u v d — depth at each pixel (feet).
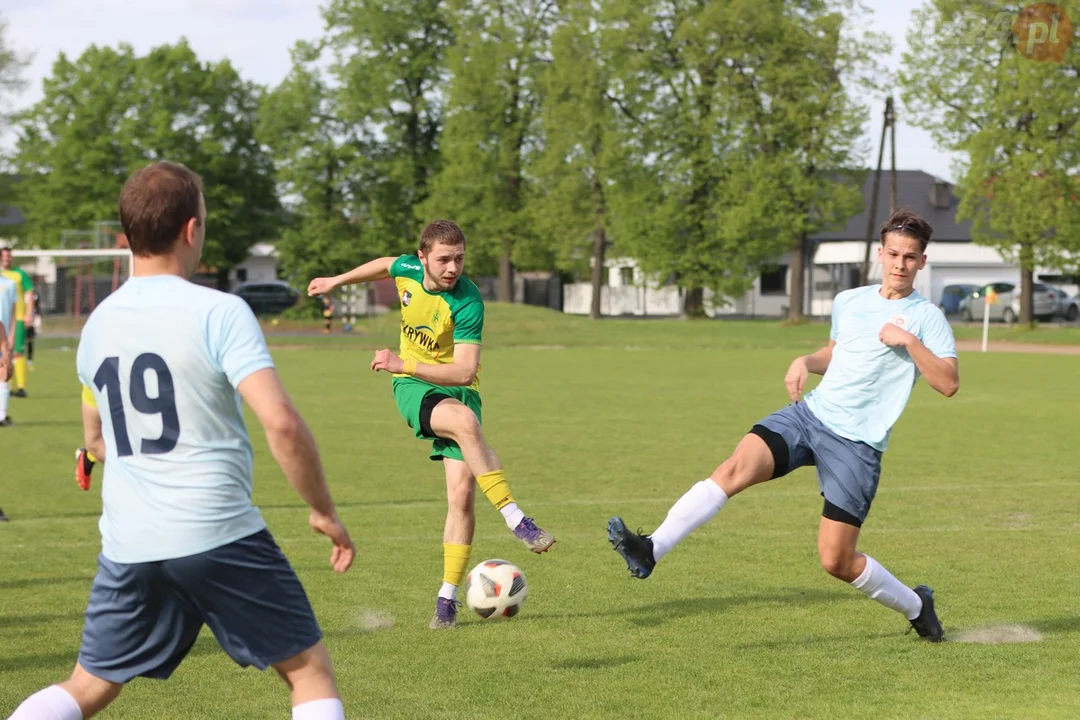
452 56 187.52
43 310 178.40
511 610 20.44
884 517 32.48
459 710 16.07
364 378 86.43
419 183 205.16
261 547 11.28
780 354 115.96
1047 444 48.80
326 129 195.72
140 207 11.30
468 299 21.34
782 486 38.45
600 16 175.32
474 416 20.74
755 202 164.14
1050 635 20.26
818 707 16.15
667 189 177.58
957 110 143.84
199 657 19.31
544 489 37.63
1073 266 145.89
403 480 39.70
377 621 21.40
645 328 160.56
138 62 213.46
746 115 165.89
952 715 15.74
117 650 11.50
